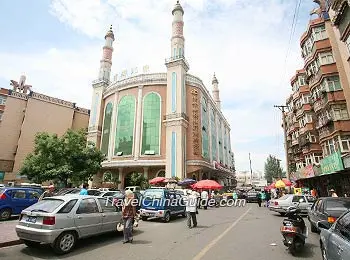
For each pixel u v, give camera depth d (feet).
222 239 29.30
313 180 104.53
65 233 23.49
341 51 71.00
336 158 65.21
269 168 267.59
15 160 145.38
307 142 106.22
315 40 80.48
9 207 42.60
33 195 46.85
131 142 130.82
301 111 114.21
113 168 137.28
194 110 134.92
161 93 135.03
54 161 78.74
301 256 22.49
